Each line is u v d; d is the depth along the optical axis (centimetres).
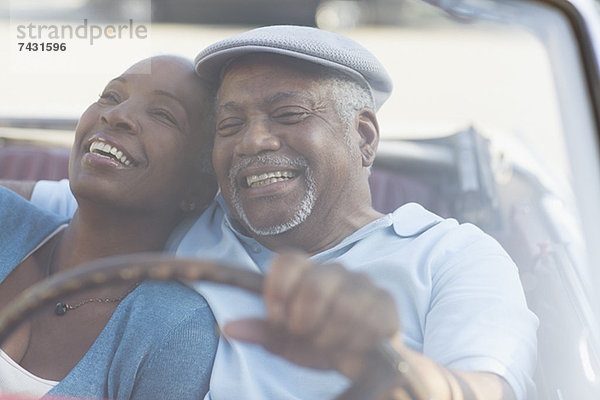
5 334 79
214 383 127
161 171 143
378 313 69
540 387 118
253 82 136
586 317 116
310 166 135
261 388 123
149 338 131
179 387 128
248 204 137
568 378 116
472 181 148
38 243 143
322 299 68
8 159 163
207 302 134
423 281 131
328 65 136
